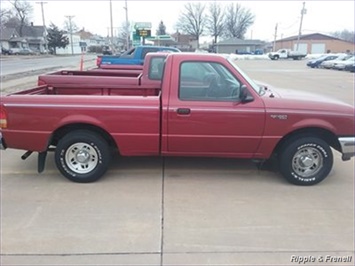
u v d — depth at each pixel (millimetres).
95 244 3096
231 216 3611
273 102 4219
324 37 81688
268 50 98125
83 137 4277
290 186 4402
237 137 4238
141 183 4406
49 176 4625
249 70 31594
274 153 4574
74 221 3473
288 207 3832
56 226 3377
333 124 4227
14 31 83250
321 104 4277
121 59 13664
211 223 3467
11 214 3600
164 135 4238
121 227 3377
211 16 86750
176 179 4547
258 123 4191
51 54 78500
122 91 5707
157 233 3279
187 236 3238
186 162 5160
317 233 3316
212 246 3088
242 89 4105
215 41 87812
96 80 5887
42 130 4215
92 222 3459
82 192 4137
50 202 3875
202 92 4215
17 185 4328
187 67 4199
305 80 21625
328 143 4555
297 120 4199
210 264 2842
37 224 3410
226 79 4223
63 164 4367
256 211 3727
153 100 4176
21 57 56562
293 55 60500
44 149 4297
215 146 4301
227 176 4672
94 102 4160
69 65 32281
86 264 2822
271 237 3236
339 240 3207
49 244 3088
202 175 4691
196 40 87625
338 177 4750
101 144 4316
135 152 4348
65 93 5707
